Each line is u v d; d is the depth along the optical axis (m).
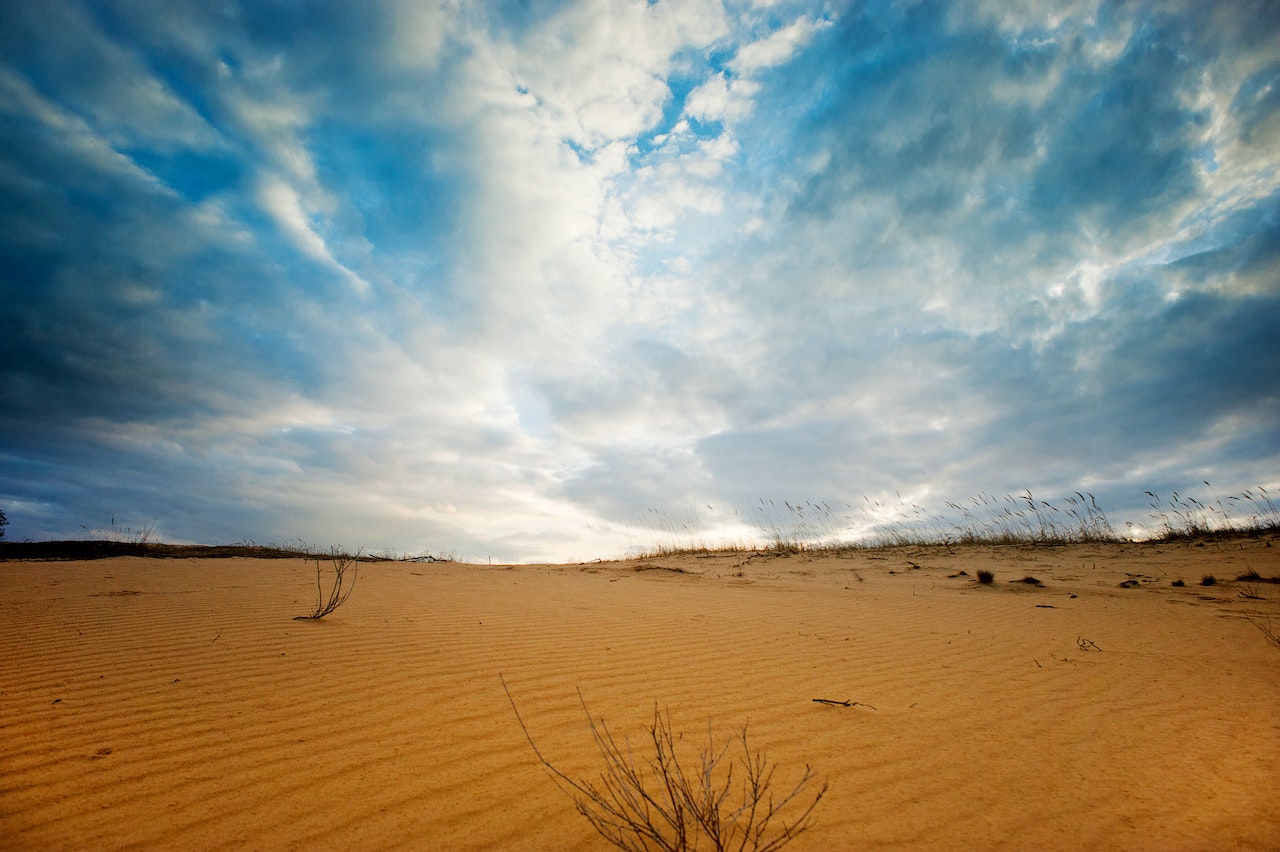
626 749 2.72
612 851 1.94
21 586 6.46
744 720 3.09
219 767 2.48
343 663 3.84
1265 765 2.46
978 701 3.40
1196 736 2.82
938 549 13.55
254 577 7.49
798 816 2.14
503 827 2.07
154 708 3.07
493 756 2.62
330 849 1.94
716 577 10.55
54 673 3.54
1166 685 3.63
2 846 1.92
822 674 3.93
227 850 1.93
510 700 3.29
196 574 7.63
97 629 4.56
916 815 2.15
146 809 2.17
